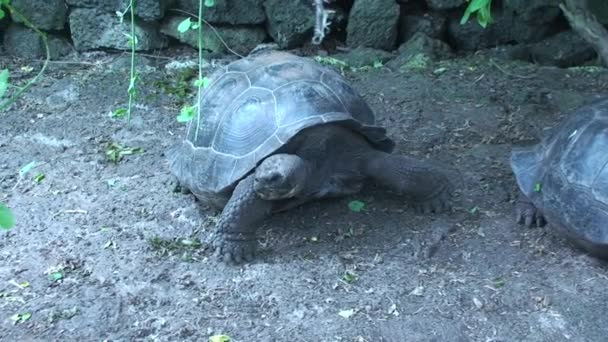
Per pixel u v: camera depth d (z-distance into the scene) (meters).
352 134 4.48
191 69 6.24
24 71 6.21
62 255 4.42
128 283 4.26
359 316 4.07
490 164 5.04
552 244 4.43
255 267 4.33
